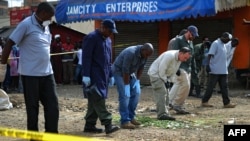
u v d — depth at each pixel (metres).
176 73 9.30
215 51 10.38
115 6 15.60
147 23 17.16
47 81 6.02
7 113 9.64
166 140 6.73
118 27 17.73
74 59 18.03
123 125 7.55
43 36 5.89
